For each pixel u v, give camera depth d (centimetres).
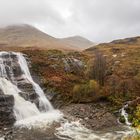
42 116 4706
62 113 4900
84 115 4734
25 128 3981
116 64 7519
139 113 2338
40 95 5512
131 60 7844
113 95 5619
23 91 5325
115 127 4219
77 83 6178
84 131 3941
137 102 5209
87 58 8000
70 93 5691
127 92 5822
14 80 5606
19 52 6744
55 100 5500
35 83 5875
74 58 7550
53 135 3700
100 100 5509
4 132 3766
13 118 4325
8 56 6003
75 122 4362
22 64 6184
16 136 3600
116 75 6588
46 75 6244
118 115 4859
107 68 6894
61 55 7344
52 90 5700
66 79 6231
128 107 5084
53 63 6819
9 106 4522
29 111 4784
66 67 6906
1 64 5600
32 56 6762
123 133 3853
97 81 6028
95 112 4912
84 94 5538
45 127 4041
